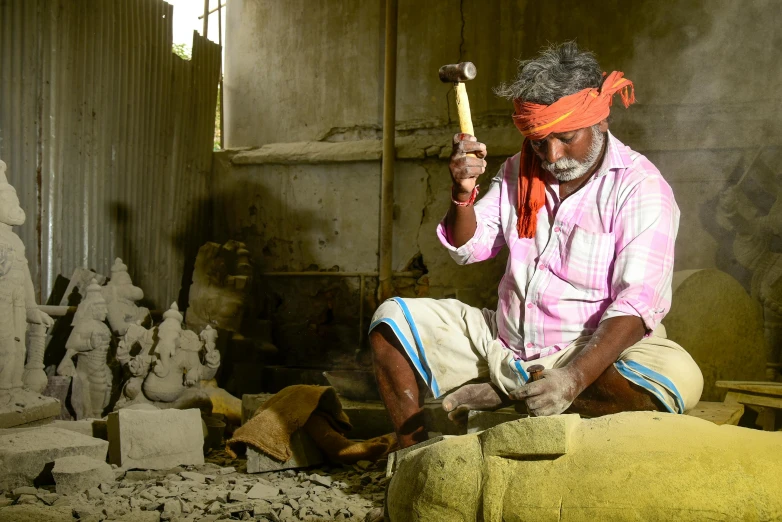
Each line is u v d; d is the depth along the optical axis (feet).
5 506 11.50
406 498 7.09
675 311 16.28
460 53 26.81
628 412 6.97
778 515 5.76
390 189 26.84
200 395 18.49
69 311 20.26
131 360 18.21
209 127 29.35
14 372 16.49
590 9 25.25
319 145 28.55
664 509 5.90
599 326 8.63
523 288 9.54
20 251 16.98
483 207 10.17
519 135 25.79
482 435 6.89
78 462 12.71
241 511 10.61
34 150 22.06
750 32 23.35
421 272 26.89
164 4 26.91
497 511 6.47
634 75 24.58
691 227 23.80
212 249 26.17
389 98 26.84
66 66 23.02
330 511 10.80
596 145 8.96
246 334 27.43
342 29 28.48
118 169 24.97
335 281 27.89
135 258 25.68
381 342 9.86
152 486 12.51
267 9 30.09
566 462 6.41
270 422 13.80
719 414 12.07
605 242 9.08
